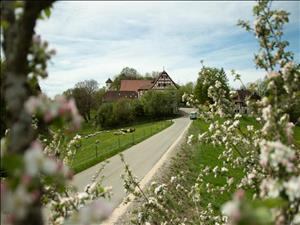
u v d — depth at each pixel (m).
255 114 5.44
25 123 2.06
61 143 6.24
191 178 17.08
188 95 8.83
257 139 5.79
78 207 4.38
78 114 2.16
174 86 105.94
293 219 3.10
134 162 27.48
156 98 82.88
